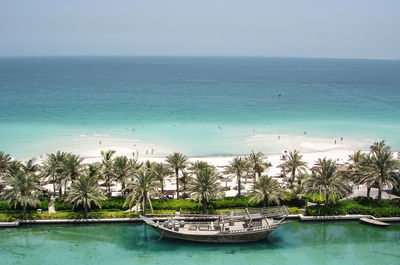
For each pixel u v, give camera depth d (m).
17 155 87.31
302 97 192.50
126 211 59.00
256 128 119.75
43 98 172.62
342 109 156.12
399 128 120.62
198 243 52.88
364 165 63.56
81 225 56.97
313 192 58.69
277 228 57.94
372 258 49.72
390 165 59.56
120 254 50.41
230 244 52.78
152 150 91.75
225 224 54.31
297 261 48.88
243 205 60.91
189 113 143.00
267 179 57.28
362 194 66.69
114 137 105.69
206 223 54.31
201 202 59.81
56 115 133.62
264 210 57.38
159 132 112.62
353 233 56.62
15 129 112.75
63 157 64.12
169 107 155.12
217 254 50.66
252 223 53.31
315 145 100.69
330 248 52.34
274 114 143.75
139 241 54.09
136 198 58.72
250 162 65.50
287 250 51.78
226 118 134.88
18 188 54.16
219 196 56.09
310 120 133.12
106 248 52.00
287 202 61.75
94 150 92.69
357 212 59.34
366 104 169.75
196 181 56.84
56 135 106.56
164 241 53.88
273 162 85.44
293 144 101.75
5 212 57.75
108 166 63.78
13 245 52.19
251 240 53.16
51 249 51.41
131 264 47.88
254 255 50.41
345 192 58.19
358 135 111.69
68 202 57.22
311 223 58.25
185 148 96.69
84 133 109.44
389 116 140.88
